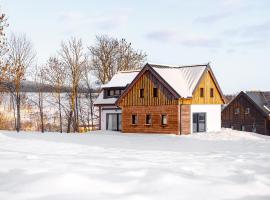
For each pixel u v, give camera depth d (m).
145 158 12.97
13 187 7.38
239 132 39.72
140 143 26.08
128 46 63.09
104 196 6.81
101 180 7.90
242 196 7.12
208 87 40.25
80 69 58.12
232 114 66.19
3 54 40.59
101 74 62.03
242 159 12.48
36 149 18.14
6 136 30.64
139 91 39.47
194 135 35.12
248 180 8.43
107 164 10.29
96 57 61.78
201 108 39.06
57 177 7.95
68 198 6.68
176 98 36.31
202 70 39.78
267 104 63.59
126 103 40.34
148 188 7.41
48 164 9.96
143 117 39.03
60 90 58.31
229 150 20.09
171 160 12.27
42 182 7.64
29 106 62.84
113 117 43.16
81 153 15.55
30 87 57.38
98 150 17.77
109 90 44.06
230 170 9.69
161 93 37.66
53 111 66.69
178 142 27.44
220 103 41.88
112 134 37.56
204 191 7.35
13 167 9.44
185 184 7.80
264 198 7.05
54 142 24.27
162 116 37.66
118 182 7.78
